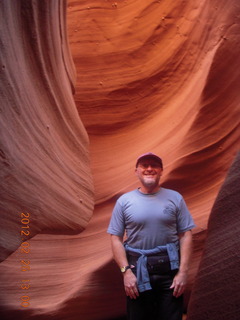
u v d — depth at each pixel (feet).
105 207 12.87
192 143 12.23
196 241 11.43
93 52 16.97
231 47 12.22
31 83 9.87
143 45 16.46
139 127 15.48
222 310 6.29
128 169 13.58
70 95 13.33
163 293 7.24
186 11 15.89
